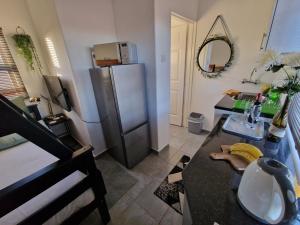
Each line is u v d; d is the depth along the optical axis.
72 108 2.39
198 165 0.88
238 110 1.48
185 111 3.11
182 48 2.70
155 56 1.81
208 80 2.63
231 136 1.17
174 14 1.96
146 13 1.69
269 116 1.32
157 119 2.16
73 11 1.70
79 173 1.21
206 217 0.61
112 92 1.73
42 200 1.01
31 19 2.28
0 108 0.47
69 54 1.78
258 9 1.94
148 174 2.02
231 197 0.69
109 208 1.59
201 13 2.36
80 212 1.20
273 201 0.51
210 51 2.45
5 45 2.21
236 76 2.34
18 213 0.93
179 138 2.82
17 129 0.54
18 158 1.57
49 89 2.56
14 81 2.38
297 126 1.03
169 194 1.72
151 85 2.00
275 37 1.93
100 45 1.80
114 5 1.96
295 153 0.89
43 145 0.73
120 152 2.12
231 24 2.18
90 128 2.22
